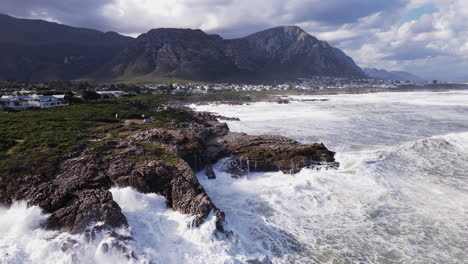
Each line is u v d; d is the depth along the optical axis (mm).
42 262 17031
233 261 18094
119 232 19609
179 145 37625
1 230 19641
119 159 30000
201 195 24047
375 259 18703
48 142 34438
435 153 39938
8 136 37875
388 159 38031
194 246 19375
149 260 17609
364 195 27938
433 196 27391
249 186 31141
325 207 25766
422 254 19094
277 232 21812
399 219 23453
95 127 48656
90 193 22766
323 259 18750
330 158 37812
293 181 31938
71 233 19297
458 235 21094
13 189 23547
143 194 25281
